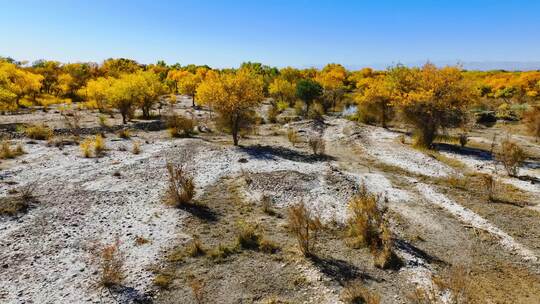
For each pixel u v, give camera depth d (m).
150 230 11.13
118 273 8.48
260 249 10.30
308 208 13.53
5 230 10.60
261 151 22.88
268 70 90.50
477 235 11.76
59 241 10.15
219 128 25.48
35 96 52.84
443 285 8.49
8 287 7.98
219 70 92.12
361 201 11.38
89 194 13.88
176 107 49.94
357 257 9.94
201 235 11.06
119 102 32.19
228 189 15.36
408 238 11.34
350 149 26.09
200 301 7.86
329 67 113.19
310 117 41.72
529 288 8.85
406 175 19.06
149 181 15.87
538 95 58.91
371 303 7.33
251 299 8.00
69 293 7.91
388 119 36.88
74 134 25.75
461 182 17.47
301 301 7.93
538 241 11.38
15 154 19.08
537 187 16.41
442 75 24.83
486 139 29.58
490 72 103.50
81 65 80.19
